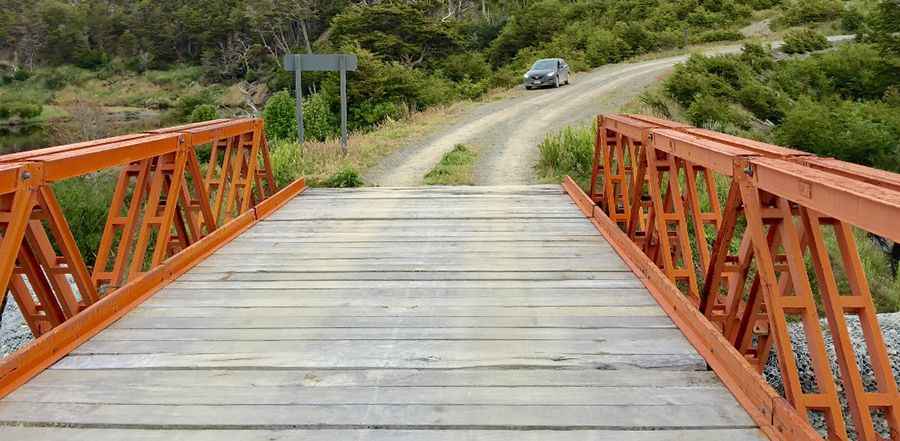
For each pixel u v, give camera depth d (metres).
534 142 14.29
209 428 2.82
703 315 3.83
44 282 4.09
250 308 4.33
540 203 7.92
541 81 24.44
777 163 3.10
